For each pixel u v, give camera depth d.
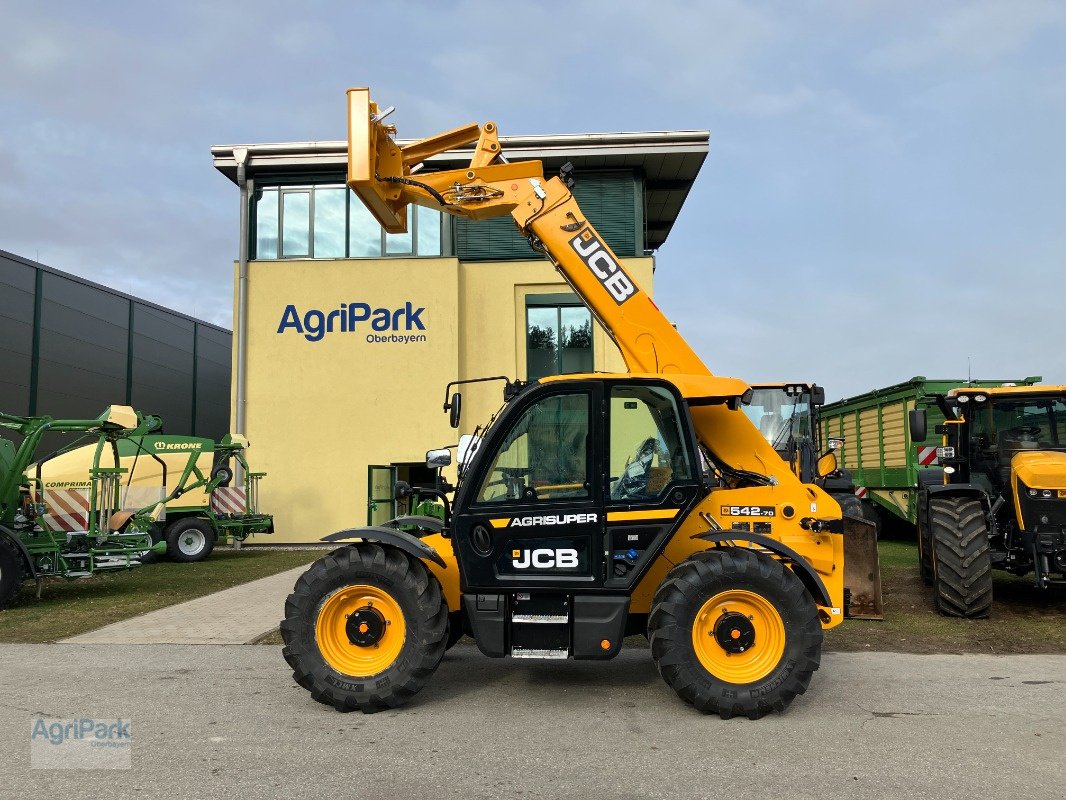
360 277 18.16
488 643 5.16
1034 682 5.68
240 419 17.89
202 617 8.59
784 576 4.91
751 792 3.71
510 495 5.27
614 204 18.61
